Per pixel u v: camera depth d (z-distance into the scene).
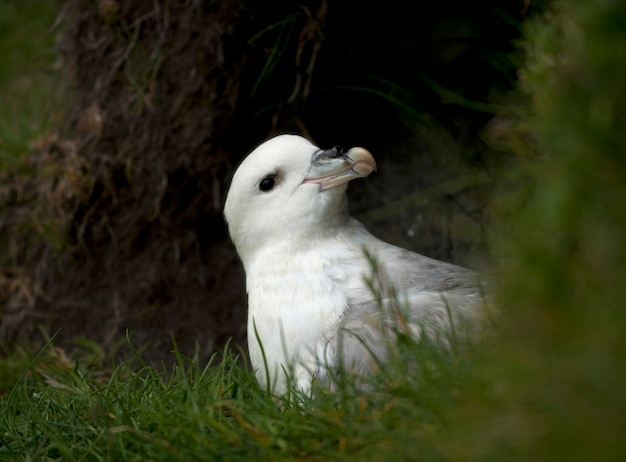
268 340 9.16
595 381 6.16
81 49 12.94
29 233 13.23
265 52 12.23
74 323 12.95
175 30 12.35
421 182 12.95
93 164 12.80
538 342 6.69
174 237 12.97
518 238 7.40
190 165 12.72
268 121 12.70
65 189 12.90
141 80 12.62
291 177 9.45
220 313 12.98
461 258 12.60
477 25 12.32
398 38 12.62
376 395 7.40
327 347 8.65
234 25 12.12
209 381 8.90
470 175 12.65
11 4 15.20
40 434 8.40
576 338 6.53
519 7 11.95
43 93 13.86
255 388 8.27
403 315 8.15
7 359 12.35
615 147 7.06
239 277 13.10
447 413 6.81
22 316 13.05
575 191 7.05
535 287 6.96
